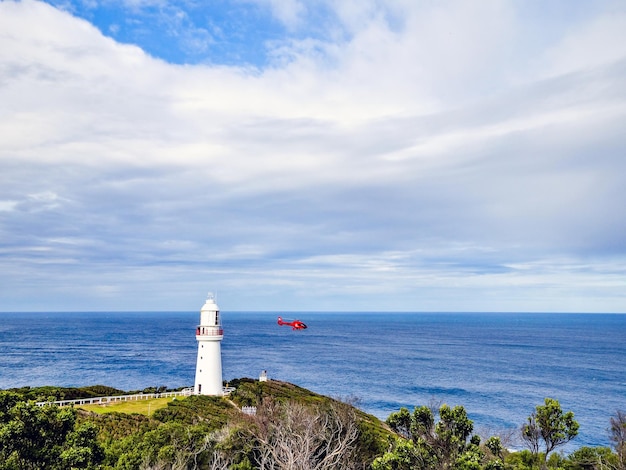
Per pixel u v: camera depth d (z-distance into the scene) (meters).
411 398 110.62
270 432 40.84
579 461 50.22
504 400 109.94
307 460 34.84
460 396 113.62
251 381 88.62
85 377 135.50
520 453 52.00
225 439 40.06
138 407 63.31
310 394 87.62
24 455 25.86
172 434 38.75
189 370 149.50
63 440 28.56
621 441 48.75
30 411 26.72
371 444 44.56
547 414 33.16
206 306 77.31
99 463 30.80
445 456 30.34
